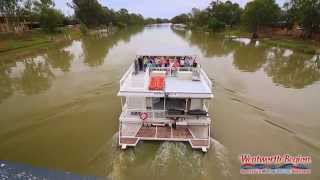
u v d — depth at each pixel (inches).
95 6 3853.3
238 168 421.7
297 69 1136.8
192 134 471.2
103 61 1300.4
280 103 703.7
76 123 577.6
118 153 453.1
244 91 806.5
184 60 649.6
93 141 499.2
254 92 797.9
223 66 1193.4
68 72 1057.5
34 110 649.0
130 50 1720.0
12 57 1400.1
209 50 1770.4
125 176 400.2
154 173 405.7
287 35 2522.1
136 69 603.5
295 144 497.0
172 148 454.6
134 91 458.6
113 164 427.5
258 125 572.7
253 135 528.1
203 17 4335.6
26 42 1879.9
